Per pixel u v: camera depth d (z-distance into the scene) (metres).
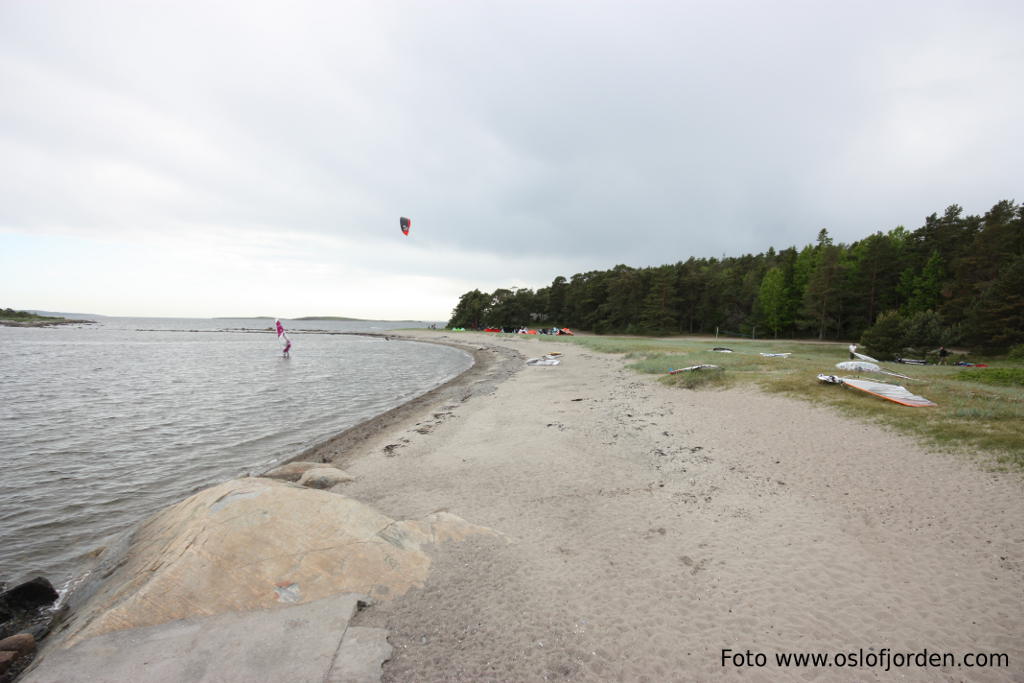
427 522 6.48
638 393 18.22
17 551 7.51
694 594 5.26
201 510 5.61
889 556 5.76
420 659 4.07
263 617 4.35
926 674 3.97
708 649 4.37
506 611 4.88
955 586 5.09
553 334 78.25
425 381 29.64
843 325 57.91
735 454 10.16
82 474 11.45
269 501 5.70
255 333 131.12
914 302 48.97
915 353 32.09
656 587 5.41
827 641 4.43
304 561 5.04
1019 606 4.70
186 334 118.75
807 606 4.97
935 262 49.38
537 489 8.82
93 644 3.90
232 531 5.11
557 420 14.60
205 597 4.42
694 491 8.34
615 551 6.29
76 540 7.95
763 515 7.15
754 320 66.62
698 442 11.30
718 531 6.75
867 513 6.84
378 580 5.09
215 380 29.34
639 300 78.00
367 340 92.06
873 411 11.78
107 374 32.19
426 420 16.36
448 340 80.62
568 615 4.86
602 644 4.43
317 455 12.63
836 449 9.62
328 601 4.67
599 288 87.94
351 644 4.12
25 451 13.35
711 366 20.72
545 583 5.45
